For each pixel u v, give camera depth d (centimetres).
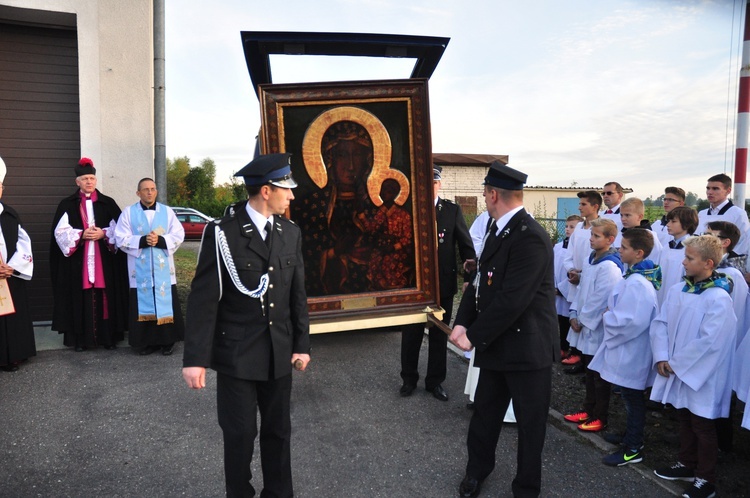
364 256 404
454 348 582
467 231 455
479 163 2061
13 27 611
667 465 339
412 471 331
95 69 619
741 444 375
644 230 357
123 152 636
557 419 400
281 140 383
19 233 491
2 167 489
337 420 402
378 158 397
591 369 372
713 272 317
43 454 343
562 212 2242
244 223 258
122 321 568
